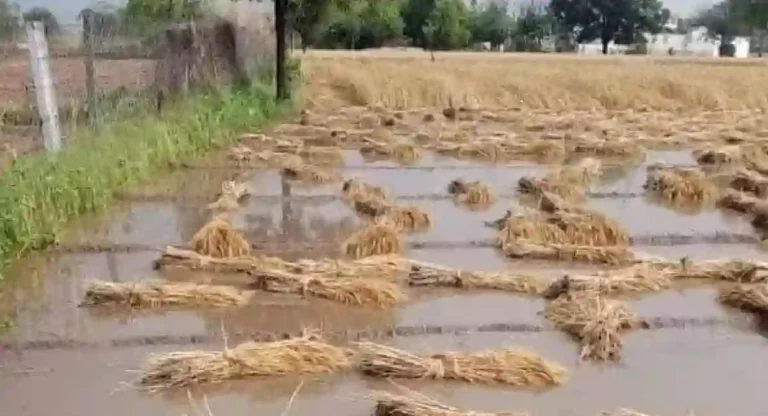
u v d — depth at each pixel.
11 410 4.84
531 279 7.06
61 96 12.40
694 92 27.22
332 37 46.06
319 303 6.59
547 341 6.05
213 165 12.44
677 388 5.36
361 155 14.32
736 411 5.09
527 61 33.84
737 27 68.00
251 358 5.28
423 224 9.16
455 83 26.00
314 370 5.35
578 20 69.62
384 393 4.98
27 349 5.70
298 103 20.94
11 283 6.98
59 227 8.41
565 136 16.97
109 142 10.94
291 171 11.87
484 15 60.75
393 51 42.00
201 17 17.83
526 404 5.07
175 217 9.30
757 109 26.70
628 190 11.73
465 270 7.24
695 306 6.79
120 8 15.02
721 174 12.65
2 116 11.31
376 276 7.14
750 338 6.21
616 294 6.95
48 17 12.60
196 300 6.50
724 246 8.80
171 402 4.96
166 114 13.84
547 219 9.00
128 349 5.74
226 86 18.23
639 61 36.31
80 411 4.84
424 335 6.11
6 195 7.84
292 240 8.55
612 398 5.18
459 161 14.03
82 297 6.67
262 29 21.42
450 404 5.02
